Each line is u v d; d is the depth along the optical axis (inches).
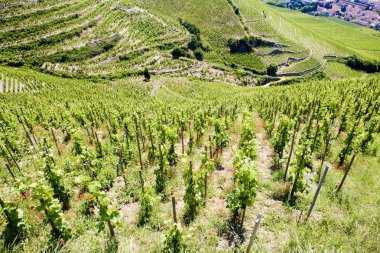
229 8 6274.6
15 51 4215.1
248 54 5423.2
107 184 491.8
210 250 310.5
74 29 4709.6
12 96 2324.1
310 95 1185.4
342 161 512.7
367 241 305.9
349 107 808.3
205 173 423.5
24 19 4734.3
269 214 379.2
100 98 2351.1
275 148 565.0
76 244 306.2
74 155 606.2
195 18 6102.4
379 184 434.3
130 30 5049.2
